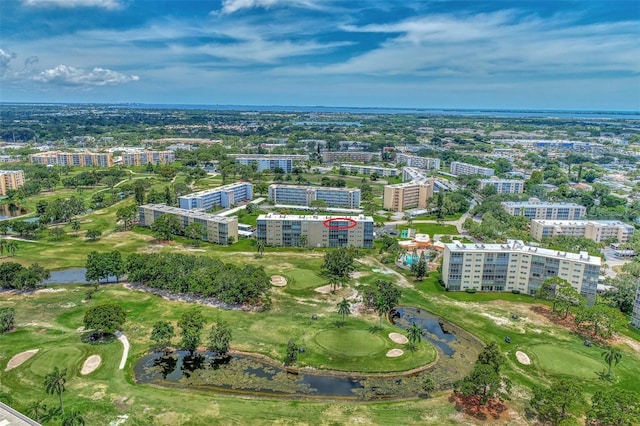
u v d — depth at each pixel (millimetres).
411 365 156125
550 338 175875
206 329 176375
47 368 148250
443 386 145500
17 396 134000
